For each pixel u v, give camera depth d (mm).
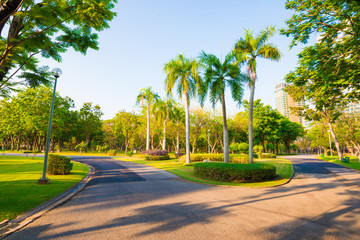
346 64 9602
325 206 6441
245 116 45844
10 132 48094
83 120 59750
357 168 19078
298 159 35969
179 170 17031
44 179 9695
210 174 12430
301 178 13180
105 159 33406
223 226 4664
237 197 7750
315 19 9609
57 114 43312
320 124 45719
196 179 12234
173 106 38844
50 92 42281
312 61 10672
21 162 21188
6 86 7047
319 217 5340
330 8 8891
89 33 6707
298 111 31109
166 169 18078
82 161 28172
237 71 15273
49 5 5305
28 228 4570
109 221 5023
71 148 83688
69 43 6859
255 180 11562
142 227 4609
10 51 5832
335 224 4828
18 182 9766
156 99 36969
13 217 5172
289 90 29344
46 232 4344
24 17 5215
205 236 4102
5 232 4266
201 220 5086
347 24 8953
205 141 48344
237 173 11367
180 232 4312
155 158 30109
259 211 5887
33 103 40438
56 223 4895
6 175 12086
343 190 9156
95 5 5457
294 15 10133
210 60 15648
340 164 24094
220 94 15602
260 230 4434
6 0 5215
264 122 48375
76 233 4285
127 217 5328
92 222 4953
